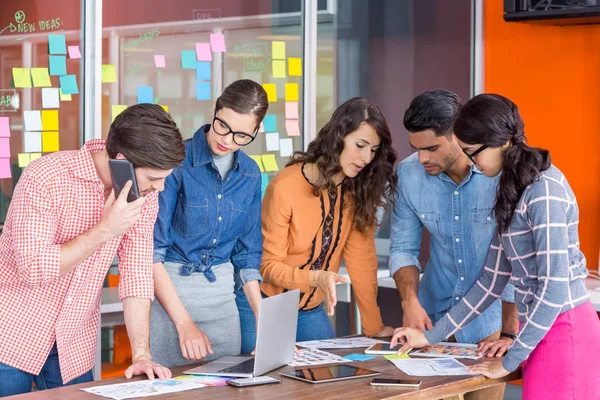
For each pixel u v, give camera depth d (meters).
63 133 3.51
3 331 2.24
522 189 2.32
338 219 2.95
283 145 4.22
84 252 2.12
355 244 3.03
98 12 3.54
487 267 2.63
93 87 3.56
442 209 2.88
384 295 4.73
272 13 4.15
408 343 2.69
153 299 2.49
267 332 2.31
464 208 2.83
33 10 3.41
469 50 4.91
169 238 2.71
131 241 2.40
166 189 2.66
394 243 3.05
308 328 3.02
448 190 2.87
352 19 4.48
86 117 3.56
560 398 2.34
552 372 2.35
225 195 2.75
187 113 3.87
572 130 4.58
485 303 2.66
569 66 4.56
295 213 2.89
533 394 2.39
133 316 2.40
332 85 4.42
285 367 2.44
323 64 4.37
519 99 4.76
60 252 2.10
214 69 3.95
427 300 3.04
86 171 2.21
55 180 2.17
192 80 3.88
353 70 4.51
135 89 3.69
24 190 2.13
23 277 2.10
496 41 4.82
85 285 2.31
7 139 3.37
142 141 2.07
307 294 2.96
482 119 2.30
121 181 2.12
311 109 4.30
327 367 2.43
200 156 2.70
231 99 2.57
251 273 2.83
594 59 4.48
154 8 3.73
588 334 2.35
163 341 2.71
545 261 2.27
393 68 4.67
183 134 3.87
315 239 2.94
